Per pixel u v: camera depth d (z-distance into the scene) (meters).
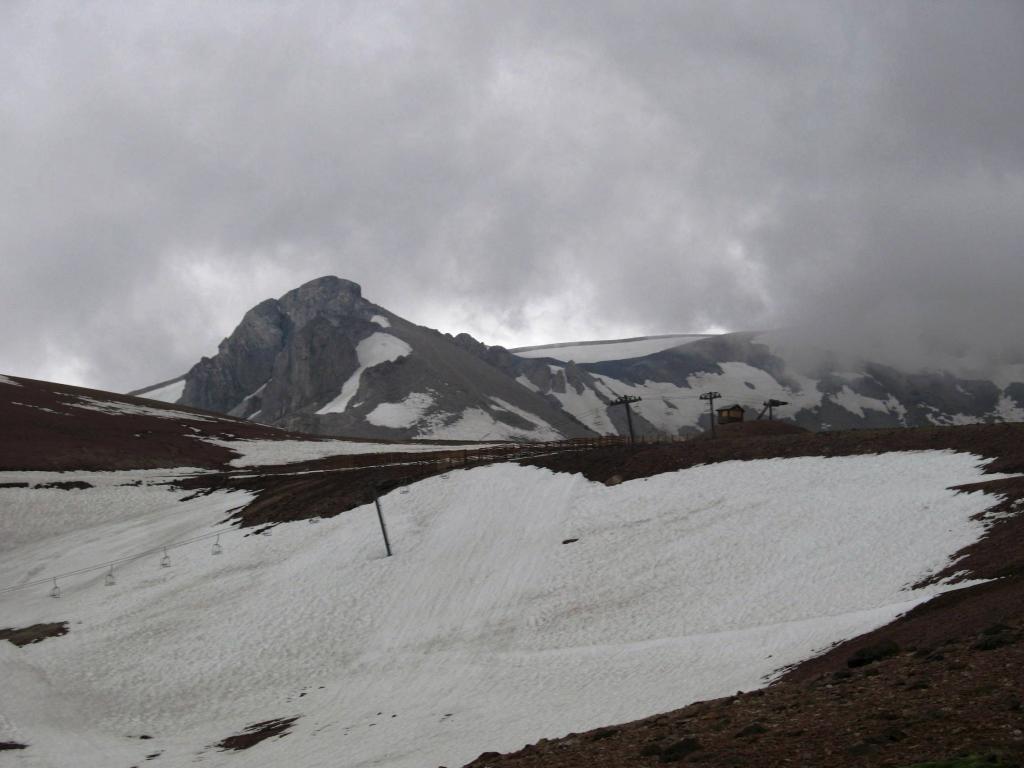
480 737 29.61
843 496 55.78
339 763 29.62
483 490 73.94
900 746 13.18
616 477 70.31
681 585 48.66
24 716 42.31
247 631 55.72
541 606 50.47
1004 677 15.78
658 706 28.42
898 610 31.09
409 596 56.41
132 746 39.06
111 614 62.97
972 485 49.75
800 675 25.28
